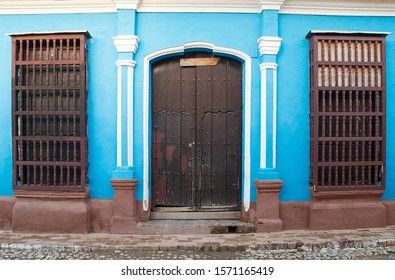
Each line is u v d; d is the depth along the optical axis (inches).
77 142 228.5
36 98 229.6
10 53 237.5
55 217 228.4
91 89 235.3
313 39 229.6
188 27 235.3
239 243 211.2
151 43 235.1
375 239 215.2
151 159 245.3
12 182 232.4
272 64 231.8
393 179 244.7
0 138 237.8
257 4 233.9
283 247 210.1
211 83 246.2
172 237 223.5
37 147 231.1
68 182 227.0
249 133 235.9
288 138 237.1
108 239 219.0
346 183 234.1
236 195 247.9
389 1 237.1
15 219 229.1
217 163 247.3
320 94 230.7
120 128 231.3
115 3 229.0
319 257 200.5
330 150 230.1
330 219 233.6
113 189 232.5
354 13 239.1
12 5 233.6
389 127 243.3
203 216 244.2
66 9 234.1
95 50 235.1
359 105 234.4
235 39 235.9
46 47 227.9
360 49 233.0
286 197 237.6
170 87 246.4
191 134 246.8
